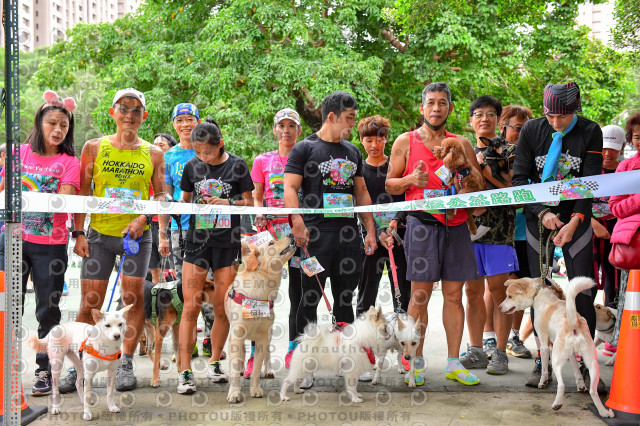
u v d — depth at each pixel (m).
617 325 3.73
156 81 12.41
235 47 10.95
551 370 3.81
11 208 2.58
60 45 14.45
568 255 3.55
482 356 4.25
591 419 3.04
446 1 9.25
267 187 4.55
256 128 11.54
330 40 11.59
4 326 2.57
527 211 3.80
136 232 3.73
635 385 2.99
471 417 3.08
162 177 4.06
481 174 3.85
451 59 12.23
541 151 3.70
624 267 3.40
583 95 11.69
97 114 12.17
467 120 13.77
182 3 13.41
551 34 11.92
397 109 13.12
